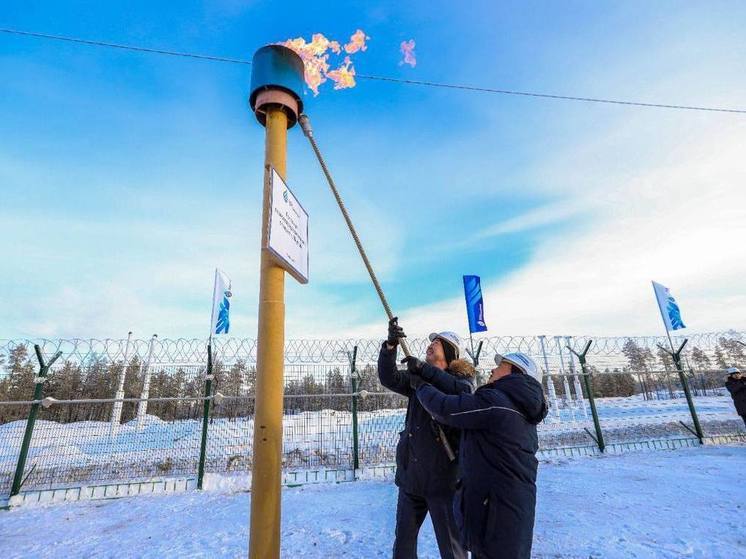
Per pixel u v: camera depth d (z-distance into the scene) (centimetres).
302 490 638
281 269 238
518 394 235
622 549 371
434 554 371
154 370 792
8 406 702
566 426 1111
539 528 432
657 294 1412
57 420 734
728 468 673
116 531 477
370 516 496
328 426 771
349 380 791
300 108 274
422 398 256
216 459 738
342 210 274
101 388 775
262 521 203
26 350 683
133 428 771
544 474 693
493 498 218
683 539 389
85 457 718
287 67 262
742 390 893
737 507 477
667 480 614
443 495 268
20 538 459
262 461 209
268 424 213
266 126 260
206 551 399
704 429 1082
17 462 632
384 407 812
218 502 593
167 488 662
